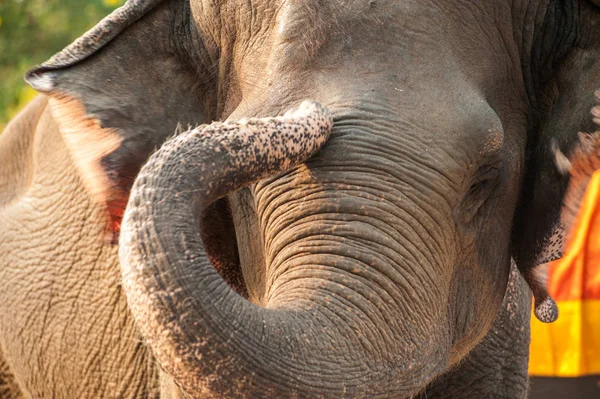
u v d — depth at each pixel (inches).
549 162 233.1
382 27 211.5
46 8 648.4
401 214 203.9
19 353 322.0
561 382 407.8
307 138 197.3
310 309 193.8
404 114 207.6
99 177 239.3
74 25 642.8
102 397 301.6
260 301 223.9
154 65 242.8
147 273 179.9
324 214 202.4
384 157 204.7
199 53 238.5
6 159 337.1
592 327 398.3
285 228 205.5
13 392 343.0
